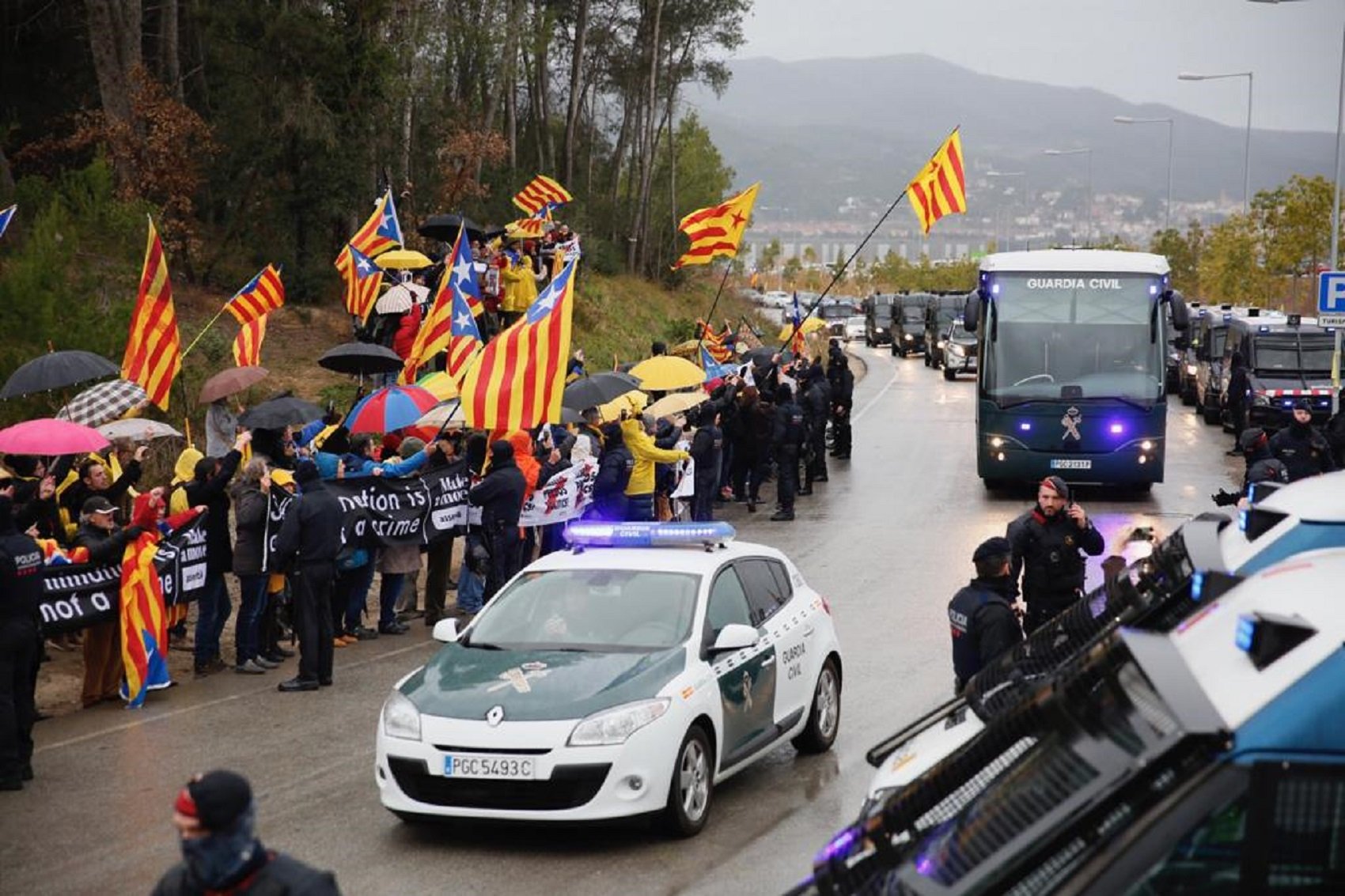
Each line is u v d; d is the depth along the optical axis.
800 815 9.66
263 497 13.60
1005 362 25.00
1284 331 34.91
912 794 5.07
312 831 9.32
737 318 70.69
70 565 12.20
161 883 4.36
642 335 51.38
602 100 72.12
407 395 15.78
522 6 45.38
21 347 19.30
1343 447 23.67
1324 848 3.70
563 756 8.73
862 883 4.81
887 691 12.83
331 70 33.00
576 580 10.34
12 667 10.21
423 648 14.87
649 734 8.88
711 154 83.81
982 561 9.32
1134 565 7.10
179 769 10.69
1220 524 6.50
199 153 33.00
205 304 30.75
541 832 9.38
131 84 31.00
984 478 25.48
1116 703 4.20
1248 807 3.71
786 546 20.67
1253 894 3.71
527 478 16.86
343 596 15.06
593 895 8.20
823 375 26.98
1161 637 4.37
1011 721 4.90
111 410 15.11
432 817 9.02
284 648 14.84
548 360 14.28
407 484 15.44
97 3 30.14
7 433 12.83
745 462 24.28
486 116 46.84
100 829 9.38
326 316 33.44
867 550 20.25
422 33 38.47
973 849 4.25
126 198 28.89
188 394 23.02
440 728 8.88
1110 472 24.67
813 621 11.23
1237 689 3.91
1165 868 3.74
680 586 10.11
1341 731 3.69
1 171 28.41
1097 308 24.86
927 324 63.34
